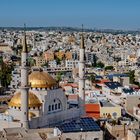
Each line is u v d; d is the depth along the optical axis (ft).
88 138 526.16
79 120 563.07
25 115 517.14
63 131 515.09
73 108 613.11
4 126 537.65
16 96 558.15
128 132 527.81
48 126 563.07
